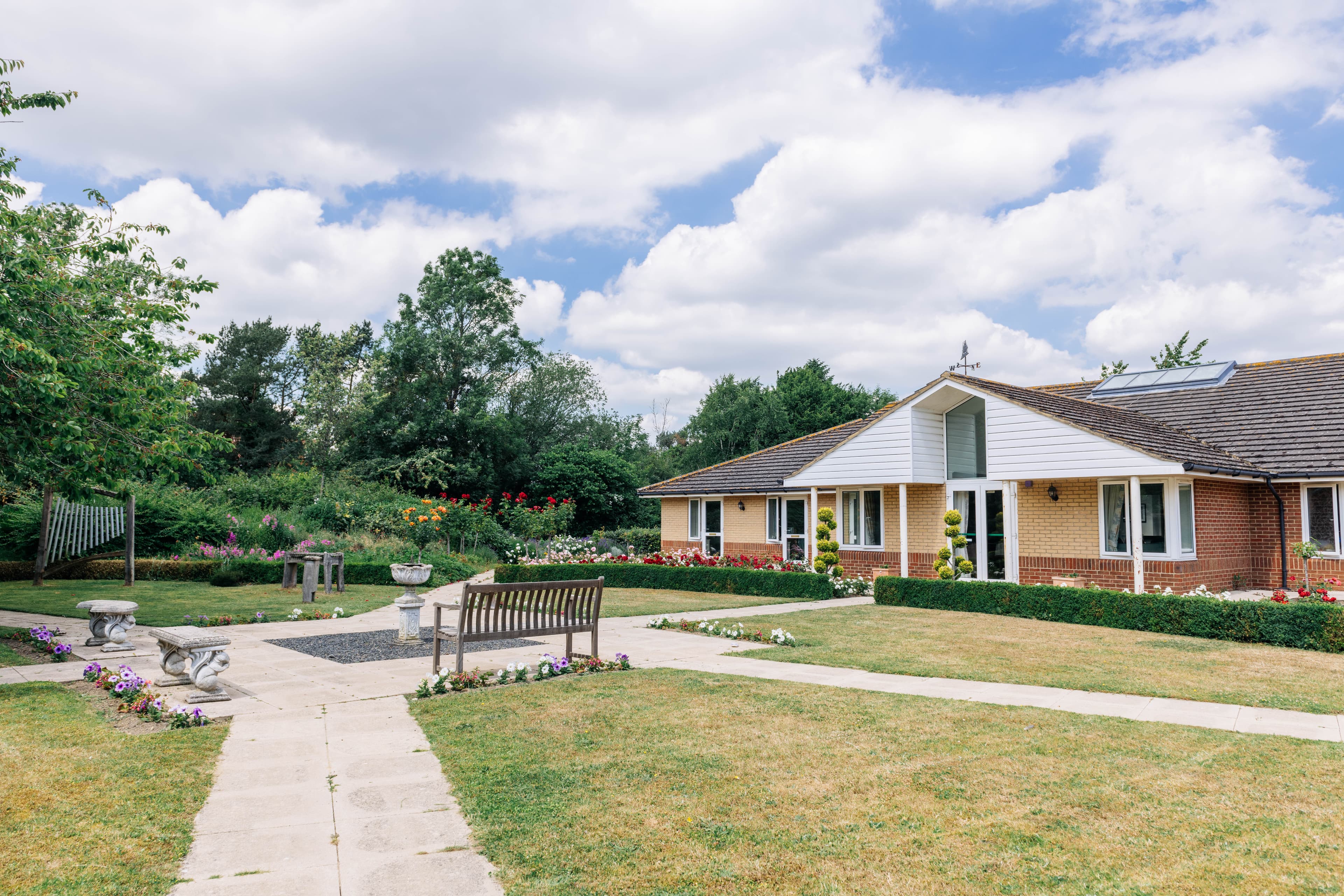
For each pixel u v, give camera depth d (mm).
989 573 18656
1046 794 4949
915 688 8172
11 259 9430
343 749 5973
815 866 3939
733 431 47219
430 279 40750
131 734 6352
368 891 3654
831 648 10750
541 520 35062
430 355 38406
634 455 53344
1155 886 3713
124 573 20688
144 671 9094
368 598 17969
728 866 3943
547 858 4039
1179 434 17672
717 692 7883
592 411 52344
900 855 4070
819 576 17922
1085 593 13141
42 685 8227
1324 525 15836
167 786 5117
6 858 3982
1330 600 12781
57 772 5340
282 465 38719
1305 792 4992
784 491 22875
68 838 4238
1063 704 7426
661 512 27078
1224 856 4051
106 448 10648
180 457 11547
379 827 4449
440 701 7547
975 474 19078
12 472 12461
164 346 12211
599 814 4637
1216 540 16141
